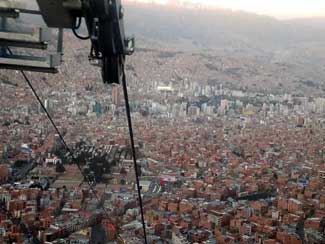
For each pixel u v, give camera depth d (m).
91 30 2.21
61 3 2.05
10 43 2.18
